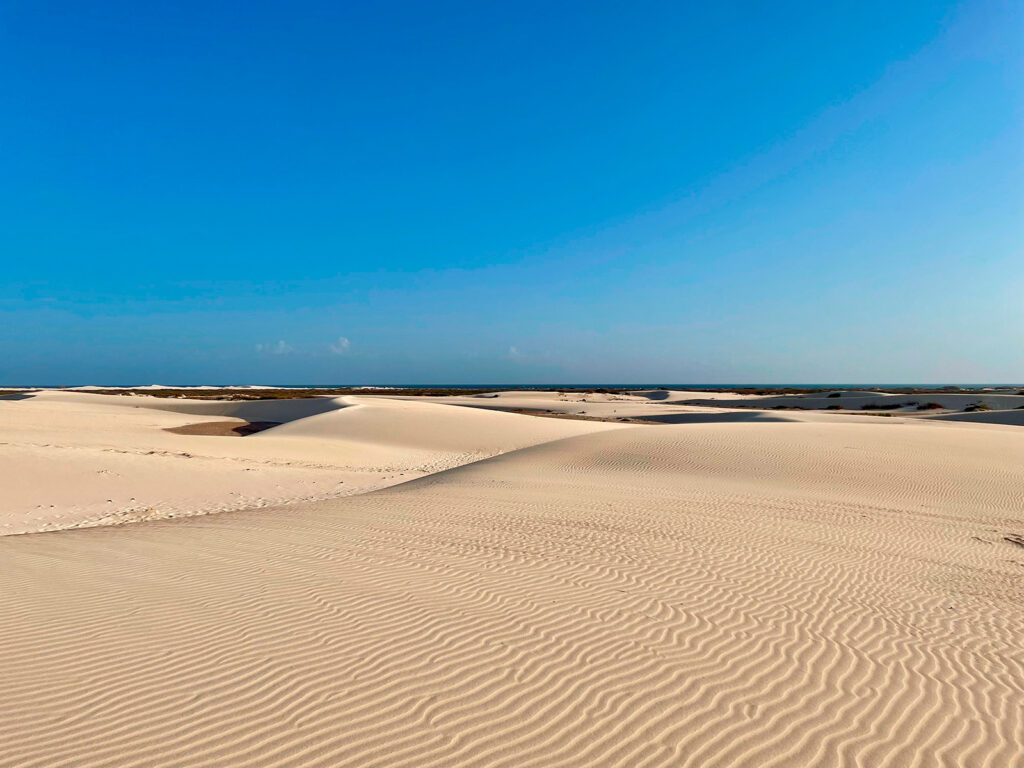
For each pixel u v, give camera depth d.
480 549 8.98
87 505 13.85
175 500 15.04
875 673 5.16
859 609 6.87
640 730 4.13
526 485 16.05
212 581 7.05
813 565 8.77
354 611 6.16
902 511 13.73
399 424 33.69
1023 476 17.41
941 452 20.41
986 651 5.79
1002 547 10.66
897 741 4.12
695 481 17.25
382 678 4.73
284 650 5.18
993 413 43.84
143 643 5.23
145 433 30.56
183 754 3.68
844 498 15.12
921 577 8.45
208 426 39.41
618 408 58.84
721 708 4.46
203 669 4.79
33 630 5.44
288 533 9.92
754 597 7.14
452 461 25.97
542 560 8.45
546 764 3.71
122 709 4.17
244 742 3.83
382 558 8.31
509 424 35.56
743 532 10.81
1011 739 4.20
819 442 22.03
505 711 4.32
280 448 25.56
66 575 7.15
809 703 4.59
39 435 24.48
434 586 7.07
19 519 12.25
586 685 4.73
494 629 5.80
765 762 3.83
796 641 5.80
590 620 6.14
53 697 4.29
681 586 7.47
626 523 11.20
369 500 13.80
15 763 3.51
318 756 3.71
